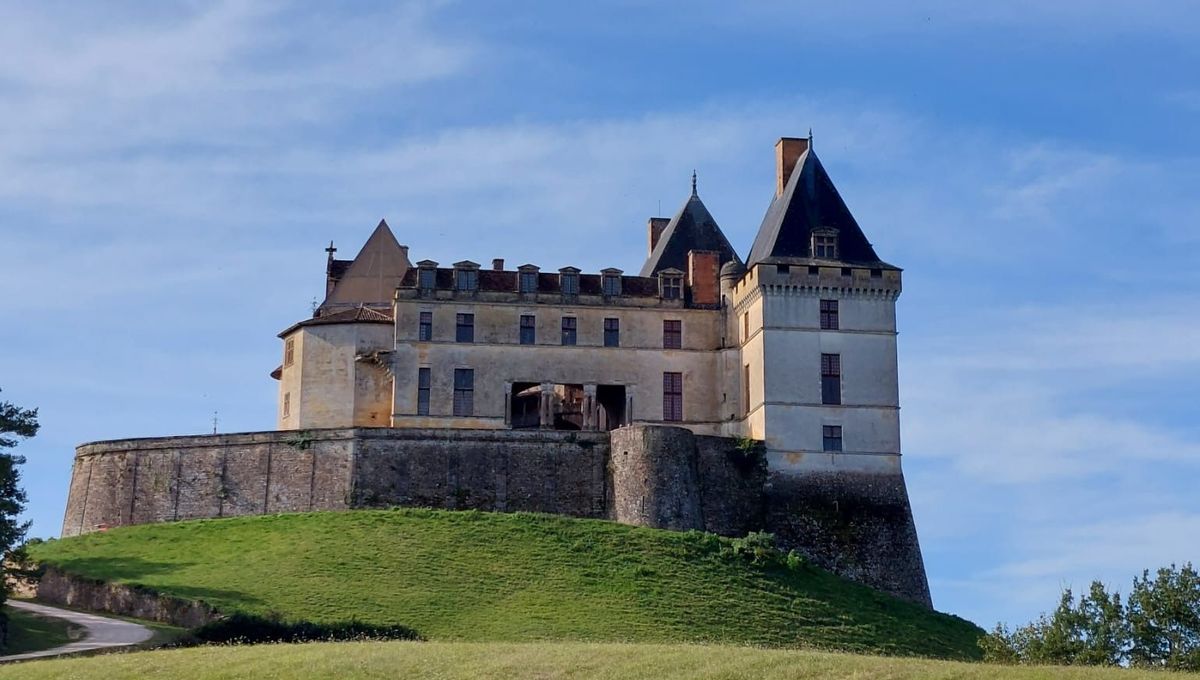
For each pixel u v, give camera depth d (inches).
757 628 3523.6
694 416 4441.4
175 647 2878.9
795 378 4229.8
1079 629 3006.9
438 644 2736.2
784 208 4409.5
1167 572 3011.8
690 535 3971.5
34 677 2484.0
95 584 3641.7
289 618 3302.2
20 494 3228.3
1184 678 2317.9
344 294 4889.3
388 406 4439.0
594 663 2461.9
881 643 3592.5
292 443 4202.8
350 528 3932.1
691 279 4537.4
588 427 4382.4
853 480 4205.2
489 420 4350.4
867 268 4296.3
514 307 4424.2
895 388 4259.4
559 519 4025.6
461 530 3929.6
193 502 4220.0
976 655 3644.2
